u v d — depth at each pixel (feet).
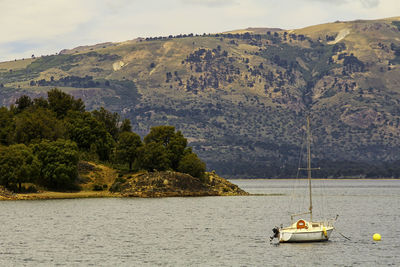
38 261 503.20
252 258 522.06
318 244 593.83
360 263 503.20
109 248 567.59
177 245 589.32
